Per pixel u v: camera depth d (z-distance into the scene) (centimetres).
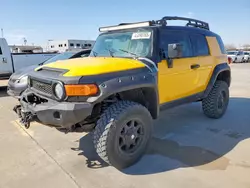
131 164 297
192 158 316
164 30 354
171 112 543
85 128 291
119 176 276
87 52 734
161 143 367
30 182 266
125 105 282
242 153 328
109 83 260
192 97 413
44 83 280
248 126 441
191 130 424
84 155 331
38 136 404
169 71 348
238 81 1106
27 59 1029
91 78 255
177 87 372
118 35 376
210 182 259
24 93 317
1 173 285
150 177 273
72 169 293
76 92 251
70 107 248
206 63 435
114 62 297
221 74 518
